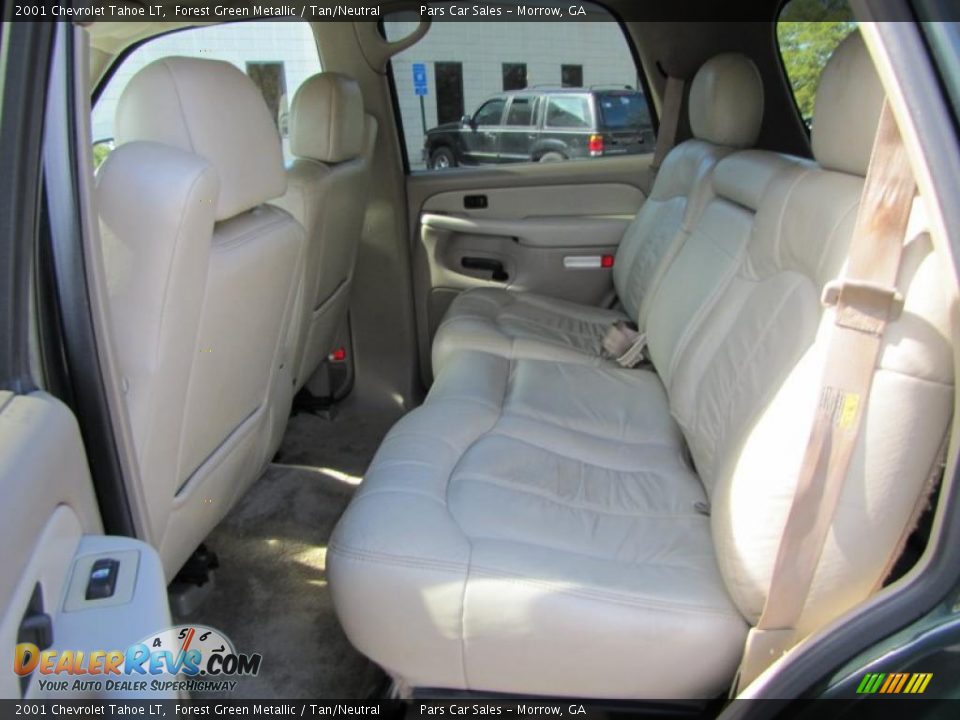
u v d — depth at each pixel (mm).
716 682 1083
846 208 1143
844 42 1180
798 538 971
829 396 929
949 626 898
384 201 2580
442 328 2273
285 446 2430
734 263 1647
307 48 2428
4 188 744
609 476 1504
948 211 811
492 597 1080
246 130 1183
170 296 1000
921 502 951
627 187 2682
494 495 1328
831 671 959
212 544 1882
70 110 843
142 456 1056
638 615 1067
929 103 806
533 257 2721
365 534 1153
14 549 639
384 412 2695
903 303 896
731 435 1267
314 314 2041
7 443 697
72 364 879
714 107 2014
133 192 972
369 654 1157
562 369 2031
